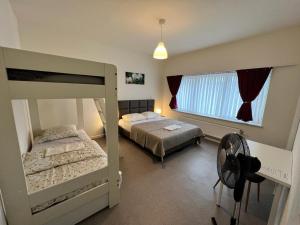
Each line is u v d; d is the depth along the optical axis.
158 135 2.81
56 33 2.97
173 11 2.08
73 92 1.21
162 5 1.94
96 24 2.59
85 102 3.64
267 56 2.76
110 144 1.52
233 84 3.37
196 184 2.12
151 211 1.63
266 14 2.08
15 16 2.32
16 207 1.08
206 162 2.76
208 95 3.91
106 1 1.89
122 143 3.60
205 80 3.94
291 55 2.49
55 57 1.08
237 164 1.05
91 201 1.50
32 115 2.65
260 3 1.83
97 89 1.33
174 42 3.35
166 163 2.70
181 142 3.03
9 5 1.91
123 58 4.07
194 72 4.14
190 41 3.27
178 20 2.34
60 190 1.27
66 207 1.32
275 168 1.35
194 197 1.86
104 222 1.48
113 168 1.59
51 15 2.29
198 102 4.18
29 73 1.03
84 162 1.73
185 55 4.34
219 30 2.67
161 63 5.04
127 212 1.61
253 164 1.02
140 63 4.49
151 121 3.99
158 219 1.54
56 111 3.25
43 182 1.34
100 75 1.32
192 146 3.50
